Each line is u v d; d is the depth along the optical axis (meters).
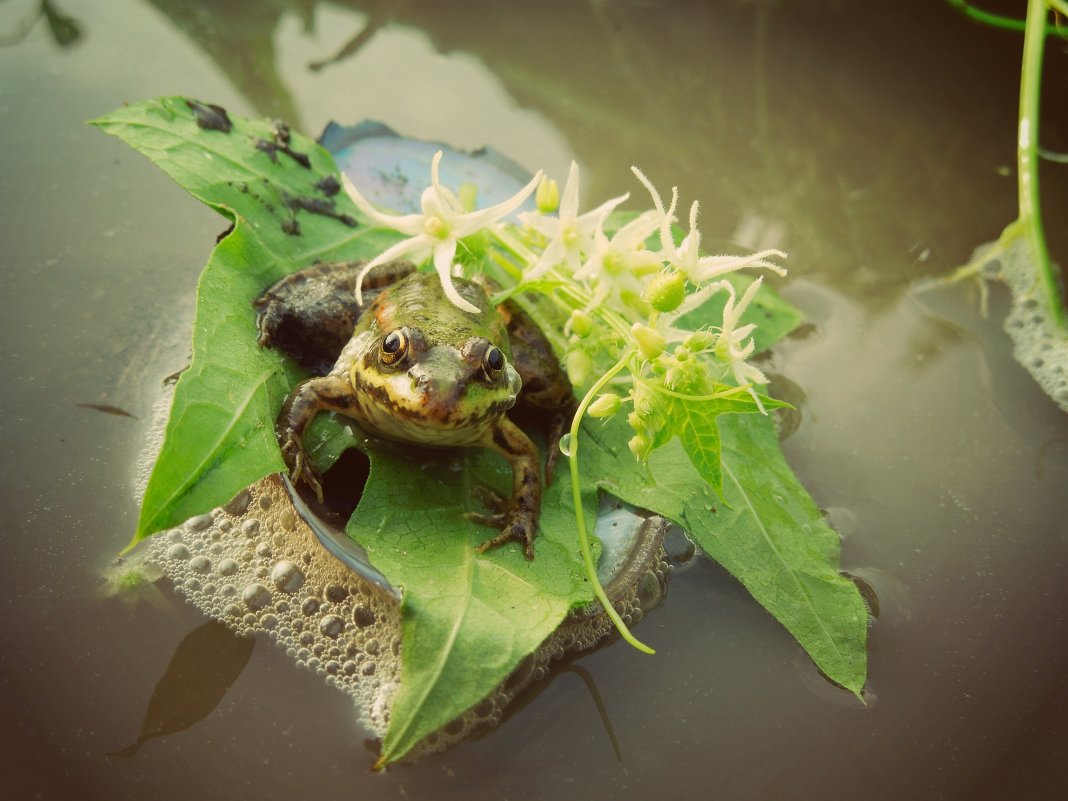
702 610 0.20
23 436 0.20
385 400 0.19
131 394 0.21
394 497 0.19
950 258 0.25
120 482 0.20
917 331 0.24
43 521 0.19
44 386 0.21
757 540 0.20
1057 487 0.22
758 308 0.23
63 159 0.24
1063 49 0.29
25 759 0.17
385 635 0.19
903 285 0.24
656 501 0.20
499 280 0.22
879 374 0.23
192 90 0.25
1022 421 0.22
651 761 0.18
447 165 0.25
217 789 0.17
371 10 0.28
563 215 0.19
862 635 0.19
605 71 0.28
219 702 0.18
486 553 0.19
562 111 0.27
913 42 0.29
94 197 0.23
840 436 0.22
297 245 0.21
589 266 0.19
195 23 0.27
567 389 0.20
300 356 0.20
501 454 0.19
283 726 0.18
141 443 0.20
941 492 0.21
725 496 0.20
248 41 0.27
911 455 0.22
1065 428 0.22
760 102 0.27
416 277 0.20
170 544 0.20
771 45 0.29
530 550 0.19
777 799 0.18
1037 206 0.24
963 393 0.23
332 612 0.19
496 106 0.26
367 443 0.19
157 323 0.22
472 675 0.17
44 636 0.18
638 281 0.19
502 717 0.18
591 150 0.26
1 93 0.25
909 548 0.21
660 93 0.27
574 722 0.18
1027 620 0.20
